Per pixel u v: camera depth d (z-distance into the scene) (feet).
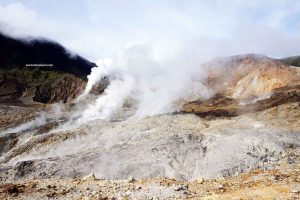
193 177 129.29
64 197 64.39
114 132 195.00
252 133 167.22
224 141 156.97
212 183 78.18
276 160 134.21
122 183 76.84
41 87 600.80
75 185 74.90
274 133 172.24
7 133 245.04
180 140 161.48
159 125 202.49
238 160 134.41
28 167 137.18
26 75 645.51
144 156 145.28
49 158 148.77
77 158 144.87
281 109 253.44
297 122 216.13
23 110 376.48
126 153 148.87
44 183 78.64
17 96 551.18
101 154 147.74
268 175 81.66
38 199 63.16
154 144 156.35
